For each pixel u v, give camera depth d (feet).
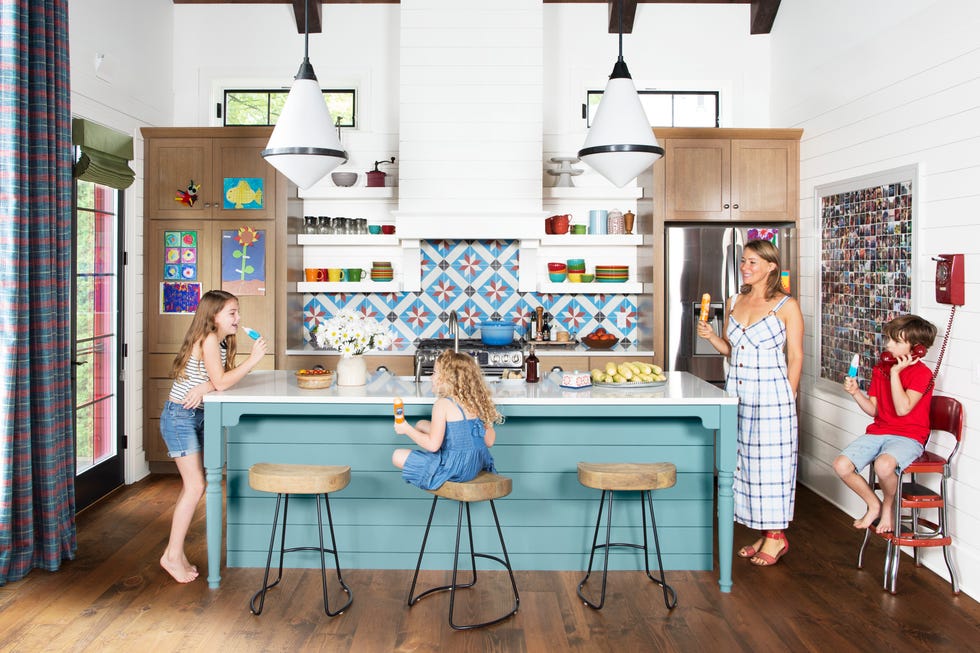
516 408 11.77
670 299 18.52
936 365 12.59
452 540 12.48
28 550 12.01
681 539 12.56
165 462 18.85
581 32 19.86
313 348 19.24
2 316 11.39
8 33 11.30
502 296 20.30
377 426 12.41
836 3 16.53
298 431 12.46
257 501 12.55
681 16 19.95
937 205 12.91
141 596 11.40
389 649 9.80
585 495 12.49
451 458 10.55
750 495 12.78
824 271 17.26
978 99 11.84
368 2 19.86
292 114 12.62
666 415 11.73
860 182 15.47
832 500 16.67
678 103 20.12
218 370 11.92
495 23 18.29
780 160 18.63
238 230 18.53
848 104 16.06
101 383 16.80
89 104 15.66
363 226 19.84
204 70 19.90
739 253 18.42
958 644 10.03
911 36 13.70
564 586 11.88
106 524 14.78
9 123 11.34
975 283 11.84
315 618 10.68
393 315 20.30
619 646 9.93
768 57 20.07
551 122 19.88
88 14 15.60
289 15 19.89
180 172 18.52
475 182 18.38
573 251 20.33
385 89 19.90
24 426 11.87
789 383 12.79
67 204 12.85
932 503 11.75
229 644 9.91
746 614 10.91
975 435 11.78
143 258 18.45
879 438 12.46
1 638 10.03
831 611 11.03
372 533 12.50
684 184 18.65
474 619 10.66
